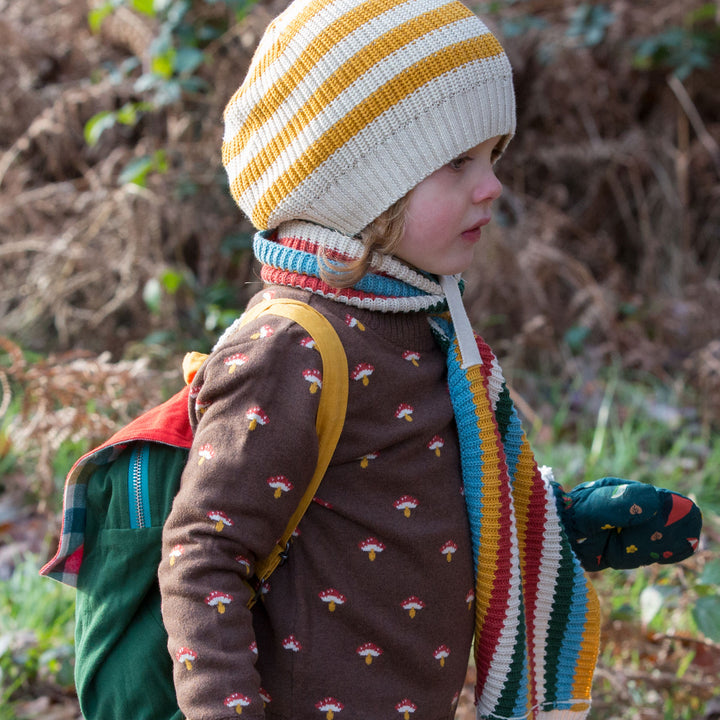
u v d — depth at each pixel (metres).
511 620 1.71
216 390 1.55
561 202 5.84
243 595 1.49
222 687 1.42
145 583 1.64
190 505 1.50
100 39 5.61
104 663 1.65
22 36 5.57
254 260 5.29
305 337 1.57
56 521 3.68
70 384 3.65
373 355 1.62
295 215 1.69
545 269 5.34
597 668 2.78
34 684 2.96
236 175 1.77
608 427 4.72
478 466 1.69
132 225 4.93
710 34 6.07
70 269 5.04
